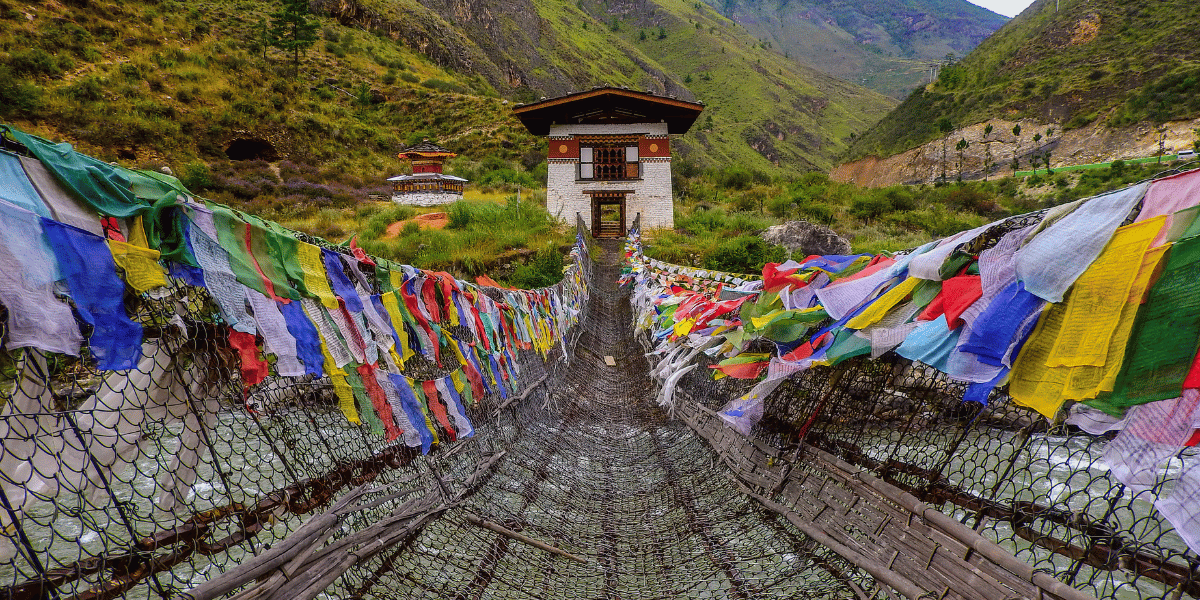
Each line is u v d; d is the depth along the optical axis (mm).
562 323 10992
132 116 35219
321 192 33438
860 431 4484
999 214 42438
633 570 4715
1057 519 2748
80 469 2316
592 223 29125
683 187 42125
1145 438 2193
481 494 5309
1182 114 74562
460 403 5246
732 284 8484
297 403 3791
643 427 8938
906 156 107625
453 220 25594
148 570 2375
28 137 1954
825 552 4137
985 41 127188
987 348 2697
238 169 34938
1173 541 4527
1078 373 2363
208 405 2756
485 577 4191
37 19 40969
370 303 3816
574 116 29188
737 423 4688
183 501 2641
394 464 4406
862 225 32562
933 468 3738
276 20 58406
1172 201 2213
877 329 3479
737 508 5328
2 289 1716
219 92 43375
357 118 51875
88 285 1989
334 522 3303
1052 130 88438
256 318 2736
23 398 2047
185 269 2471
